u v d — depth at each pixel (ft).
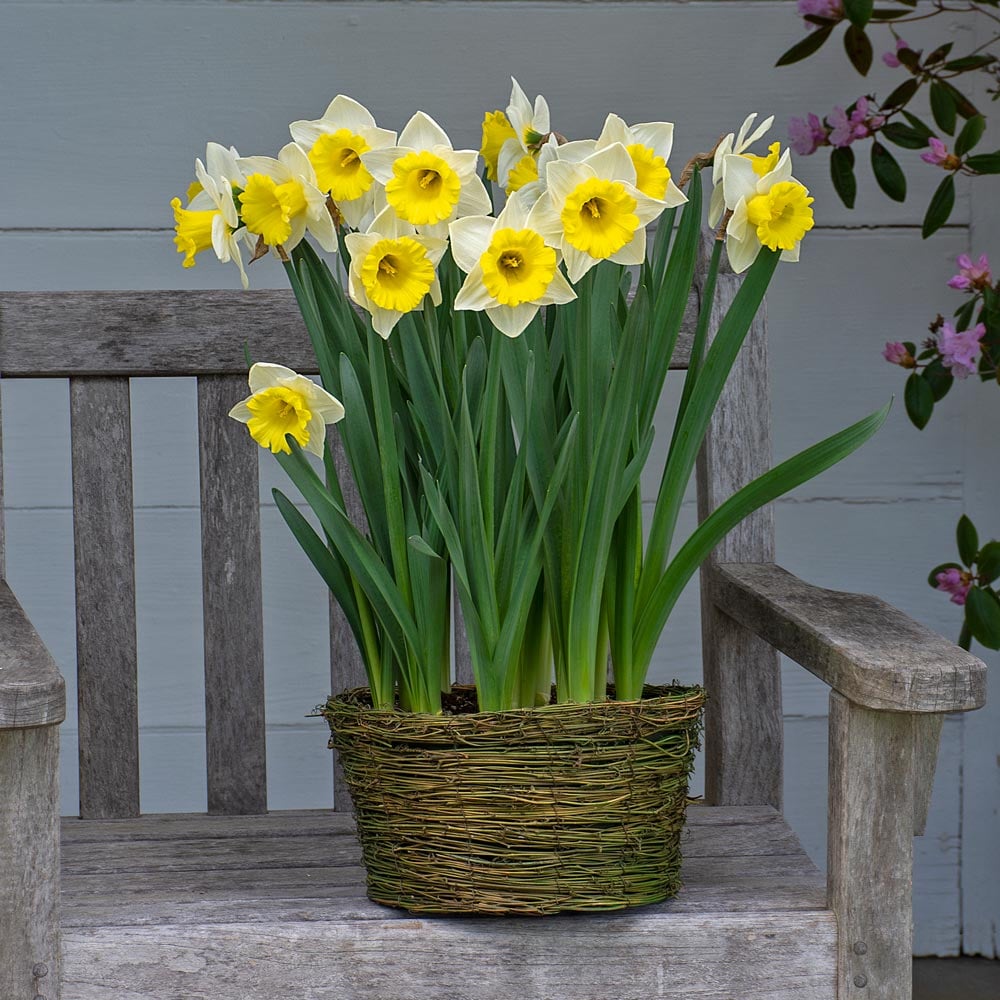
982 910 12.19
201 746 11.78
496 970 9.20
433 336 9.04
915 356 11.17
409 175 8.84
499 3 11.53
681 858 9.53
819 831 12.10
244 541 10.39
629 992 9.22
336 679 10.42
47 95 11.45
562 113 11.59
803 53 10.90
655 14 11.59
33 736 9.06
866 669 9.03
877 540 11.89
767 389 10.46
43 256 11.50
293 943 9.20
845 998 9.23
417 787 9.11
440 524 9.01
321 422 8.97
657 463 11.74
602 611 9.30
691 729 9.24
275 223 8.95
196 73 11.48
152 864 9.77
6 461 11.60
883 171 10.98
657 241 9.33
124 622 10.36
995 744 12.02
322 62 11.50
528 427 9.05
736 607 10.05
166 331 10.32
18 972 9.07
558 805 9.08
